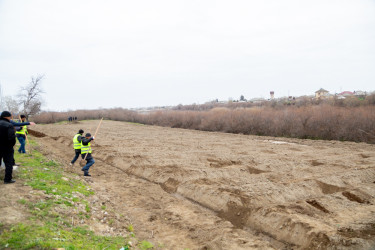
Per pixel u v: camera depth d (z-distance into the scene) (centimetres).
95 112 6600
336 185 1049
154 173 1224
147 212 835
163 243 646
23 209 589
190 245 644
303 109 3186
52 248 458
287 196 928
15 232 482
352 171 1214
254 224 743
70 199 732
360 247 576
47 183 819
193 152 1775
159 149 1912
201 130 3997
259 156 1636
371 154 1723
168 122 4694
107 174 1266
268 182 1042
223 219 799
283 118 3169
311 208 801
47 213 604
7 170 734
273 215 733
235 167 1312
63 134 2589
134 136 2898
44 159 1182
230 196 877
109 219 707
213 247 625
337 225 687
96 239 569
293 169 1286
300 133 2906
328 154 1789
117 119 6191
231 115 3719
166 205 898
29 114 4144
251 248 624
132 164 1378
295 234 659
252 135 3244
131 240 623
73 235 547
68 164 1292
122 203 900
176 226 742
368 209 818
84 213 683
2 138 711
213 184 1039
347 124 2603
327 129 2727
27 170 923
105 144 2105
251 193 905
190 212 840
